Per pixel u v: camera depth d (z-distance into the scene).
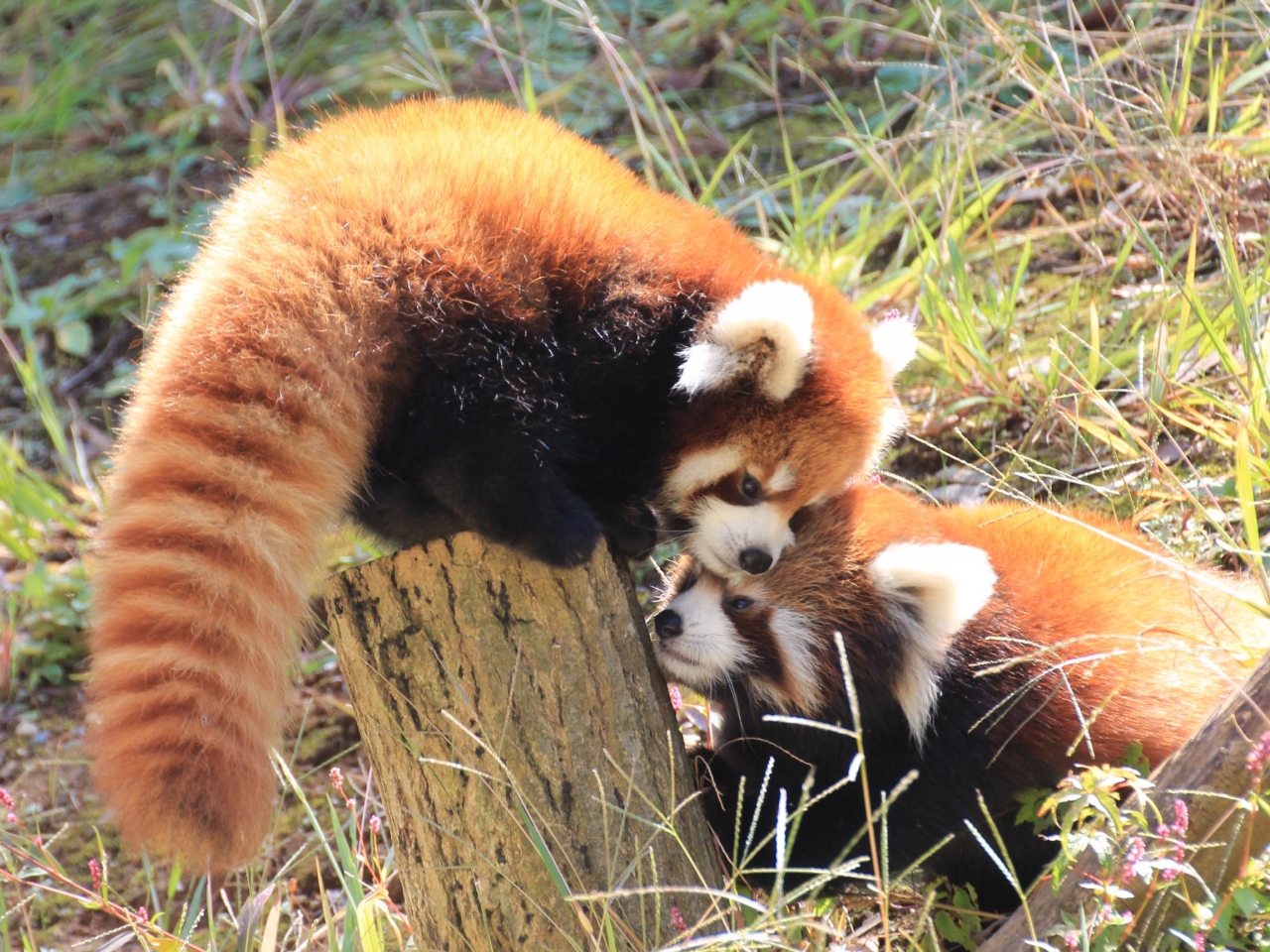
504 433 5.73
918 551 6.45
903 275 10.15
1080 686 6.48
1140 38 10.78
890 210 10.65
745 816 6.80
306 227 5.66
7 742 8.73
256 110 13.24
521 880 5.46
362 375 5.50
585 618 5.55
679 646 6.80
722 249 6.89
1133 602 6.77
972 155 10.80
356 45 13.91
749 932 5.06
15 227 12.30
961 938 6.28
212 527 4.87
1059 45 12.03
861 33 13.09
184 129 13.08
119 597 4.81
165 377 5.22
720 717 7.12
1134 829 5.05
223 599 4.80
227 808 4.72
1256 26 10.52
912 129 11.70
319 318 5.41
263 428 5.05
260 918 7.33
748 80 13.03
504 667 5.44
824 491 6.88
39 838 7.30
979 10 10.87
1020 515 7.43
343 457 5.33
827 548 6.80
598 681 5.54
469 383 5.76
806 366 6.63
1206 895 5.38
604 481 6.48
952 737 6.59
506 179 6.18
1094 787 5.21
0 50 14.45
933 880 6.89
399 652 5.49
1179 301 9.34
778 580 6.77
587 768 5.48
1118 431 8.90
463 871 5.53
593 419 6.31
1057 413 8.82
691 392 6.53
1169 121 10.51
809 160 12.08
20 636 9.24
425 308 5.73
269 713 4.93
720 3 13.66
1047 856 6.60
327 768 8.44
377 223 5.79
